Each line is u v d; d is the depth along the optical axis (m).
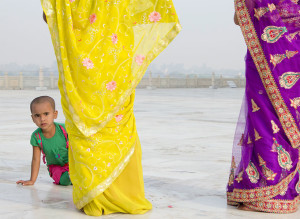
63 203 3.04
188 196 3.23
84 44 2.71
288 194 2.86
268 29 2.85
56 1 2.68
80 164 2.76
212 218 2.70
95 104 2.73
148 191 3.37
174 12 2.78
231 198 2.97
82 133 2.72
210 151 5.26
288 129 2.87
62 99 2.77
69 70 2.70
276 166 2.83
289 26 2.91
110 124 2.78
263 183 2.84
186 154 5.04
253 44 2.88
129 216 2.74
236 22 3.03
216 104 14.63
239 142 2.96
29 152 5.17
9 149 5.38
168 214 2.78
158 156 4.91
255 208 2.86
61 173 3.60
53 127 3.55
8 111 11.39
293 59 2.86
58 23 2.68
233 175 2.98
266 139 2.84
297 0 2.91
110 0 2.73
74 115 2.71
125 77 2.76
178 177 3.86
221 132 7.12
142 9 2.78
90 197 2.73
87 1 2.71
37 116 3.40
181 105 13.90
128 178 2.84
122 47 2.76
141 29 2.79
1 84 28.88
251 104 2.90
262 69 2.87
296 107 2.88
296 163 2.89
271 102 2.87
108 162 2.77
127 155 2.82
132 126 2.86
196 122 8.64
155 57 2.81
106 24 2.73
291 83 2.87
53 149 3.54
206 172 4.08
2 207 2.92
